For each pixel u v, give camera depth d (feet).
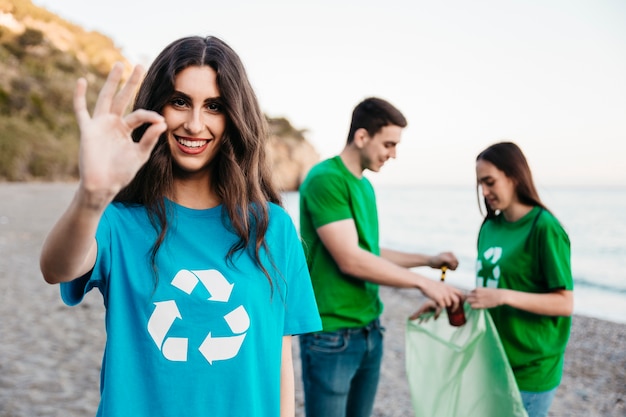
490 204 8.23
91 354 16.12
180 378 4.16
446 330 8.45
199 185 4.72
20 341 16.76
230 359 4.28
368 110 8.17
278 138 201.36
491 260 8.23
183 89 4.33
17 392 12.76
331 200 7.99
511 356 7.79
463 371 7.80
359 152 8.36
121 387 4.10
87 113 3.48
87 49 173.27
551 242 7.50
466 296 8.04
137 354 4.19
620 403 16.10
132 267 4.26
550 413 15.29
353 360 8.13
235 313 4.34
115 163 3.46
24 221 59.21
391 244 84.23
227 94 4.42
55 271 3.74
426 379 8.30
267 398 4.55
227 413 4.24
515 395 7.37
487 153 8.03
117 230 4.30
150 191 4.44
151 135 3.50
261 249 4.65
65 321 19.57
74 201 3.49
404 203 173.78
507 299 7.38
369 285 8.36
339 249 7.88
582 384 17.88
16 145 155.02
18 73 163.63
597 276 51.01
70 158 166.81
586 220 105.91
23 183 152.46
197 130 4.33
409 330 8.68
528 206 7.95
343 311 8.05
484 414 7.55
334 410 8.02
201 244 4.46
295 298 5.01
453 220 120.47
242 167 4.73
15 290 24.25
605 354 21.67
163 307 4.20
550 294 7.51
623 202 151.43
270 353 4.59
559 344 7.80
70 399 12.70
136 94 4.53
